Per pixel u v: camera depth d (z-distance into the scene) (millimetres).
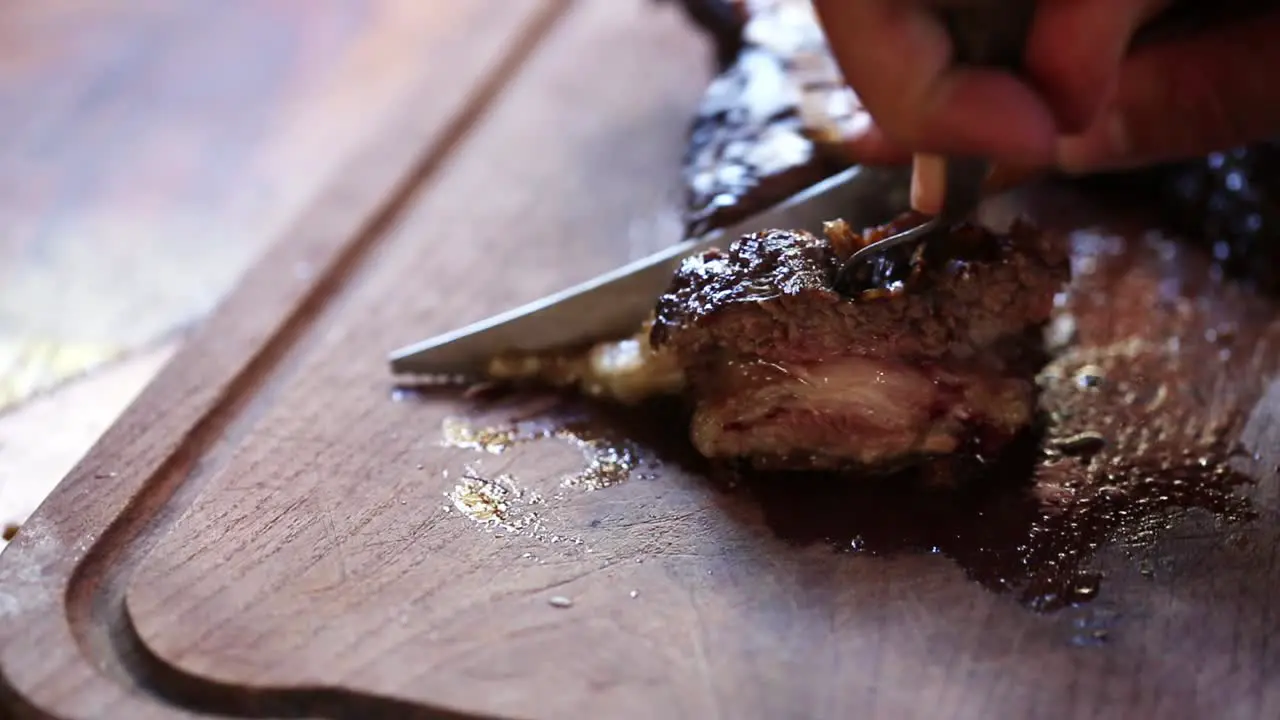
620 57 583
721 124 479
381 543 392
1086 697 362
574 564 388
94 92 618
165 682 365
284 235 483
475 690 361
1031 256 408
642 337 430
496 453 417
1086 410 431
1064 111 365
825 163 453
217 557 387
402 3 688
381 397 434
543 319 438
